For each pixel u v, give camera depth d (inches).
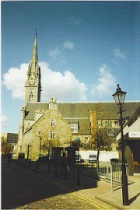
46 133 1647.4
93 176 658.8
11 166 1128.2
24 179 600.4
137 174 720.3
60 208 296.5
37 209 288.7
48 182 546.6
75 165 989.8
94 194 403.5
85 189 453.1
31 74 3346.5
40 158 1455.5
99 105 1935.3
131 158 730.2
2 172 787.4
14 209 285.0
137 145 740.7
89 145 1423.5
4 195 375.2
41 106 2362.2
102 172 614.2
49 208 295.3
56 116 1691.7
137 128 665.0
